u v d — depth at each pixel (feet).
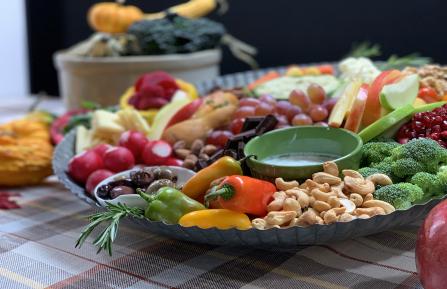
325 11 5.76
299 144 2.97
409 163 2.69
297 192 2.52
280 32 6.03
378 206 2.49
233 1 6.17
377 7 5.51
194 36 4.73
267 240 2.42
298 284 2.40
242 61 6.31
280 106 3.25
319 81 3.69
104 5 4.99
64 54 4.91
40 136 3.67
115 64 4.45
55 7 6.68
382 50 5.59
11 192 3.33
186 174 2.92
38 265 2.58
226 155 2.89
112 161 3.07
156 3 6.53
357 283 2.39
